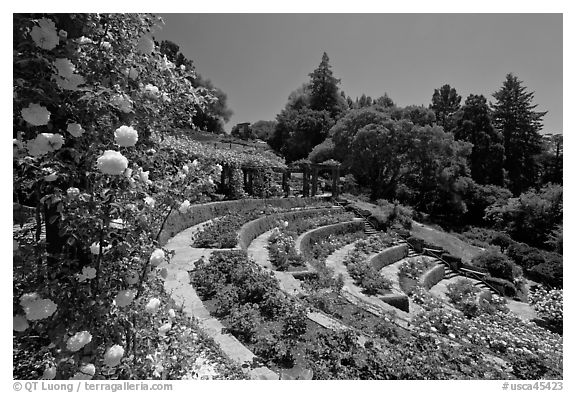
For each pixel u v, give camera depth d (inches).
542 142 1640.0
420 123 1402.6
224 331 173.9
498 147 1545.3
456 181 1203.9
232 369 141.2
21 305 73.9
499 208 1058.7
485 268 649.0
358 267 426.9
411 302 411.5
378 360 165.8
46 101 80.2
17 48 78.7
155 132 119.9
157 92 113.6
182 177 121.2
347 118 1295.5
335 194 956.0
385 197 1251.8
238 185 693.9
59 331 79.7
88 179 85.3
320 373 151.7
